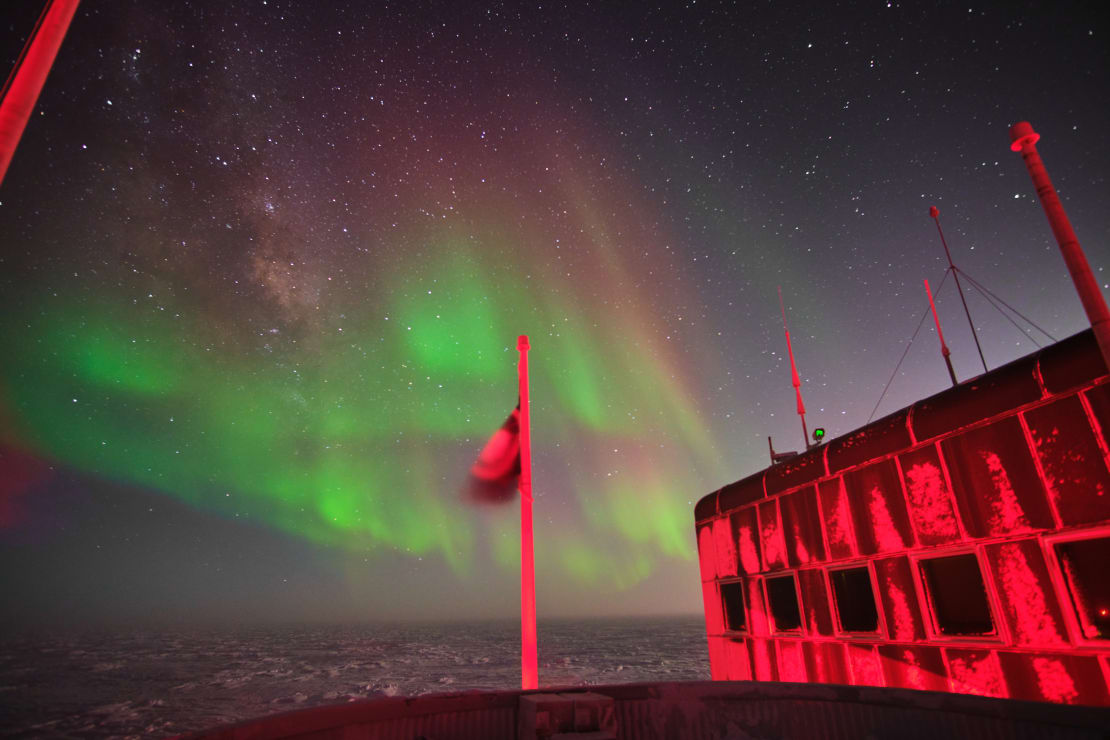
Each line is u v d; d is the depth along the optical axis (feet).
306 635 545.85
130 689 166.71
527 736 12.86
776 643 33.01
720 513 39.70
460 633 558.97
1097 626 18.56
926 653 24.21
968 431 23.47
